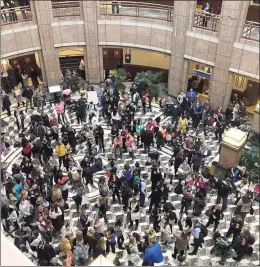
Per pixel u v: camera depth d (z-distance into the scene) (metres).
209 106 15.59
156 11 17.55
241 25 14.43
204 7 16.98
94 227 9.84
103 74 18.81
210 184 11.30
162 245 10.38
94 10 16.75
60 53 19.78
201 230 9.65
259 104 14.26
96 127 13.65
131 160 13.62
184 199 10.84
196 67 18.25
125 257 9.93
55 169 11.68
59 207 10.21
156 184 11.40
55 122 14.05
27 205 9.97
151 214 10.83
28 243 9.64
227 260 10.05
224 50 15.17
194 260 10.05
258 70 14.73
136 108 16.62
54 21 16.80
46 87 18.27
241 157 12.67
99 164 12.05
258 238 10.73
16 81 17.81
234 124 15.46
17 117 14.77
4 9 15.62
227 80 15.85
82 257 9.22
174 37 16.39
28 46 16.86
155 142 14.54
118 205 11.66
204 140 14.17
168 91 18.05
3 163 13.17
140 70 19.84
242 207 10.44
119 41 17.66
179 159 12.24
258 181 12.09
